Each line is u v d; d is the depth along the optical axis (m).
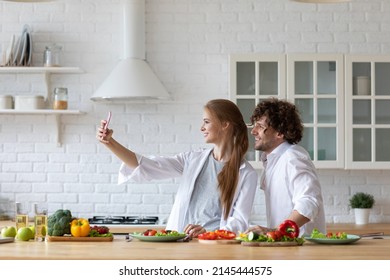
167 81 6.34
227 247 3.20
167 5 6.34
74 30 6.37
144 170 4.19
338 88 6.00
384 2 6.34
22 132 6.37
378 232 5.77
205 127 4.12
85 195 6.34
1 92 6.37
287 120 3.96
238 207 3.96
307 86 6.02
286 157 3.86
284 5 6.34
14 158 6.36
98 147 6.35
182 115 6.34
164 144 6.34
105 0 6.37
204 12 6.35
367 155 6.00
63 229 3.59
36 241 3.59
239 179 4.00
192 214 4.05
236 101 6.00
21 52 6.18
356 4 6.34
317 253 2.94
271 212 3.93
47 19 6.37
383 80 6.04
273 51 6.32
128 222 5.98
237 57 6.00
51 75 6.36
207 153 4.16
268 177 3.96
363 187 6.35
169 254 2.89
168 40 6.34
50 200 6.34
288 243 3.26
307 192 3.72
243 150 4.09
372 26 6.33
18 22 6.36
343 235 3.41
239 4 6.34
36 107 6.07
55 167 6.35
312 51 6.32
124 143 6.34
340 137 5.98
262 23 6.33
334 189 6.35
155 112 6.35
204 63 6.34
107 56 6.36
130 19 6.19
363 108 6.02
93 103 6.36
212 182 4.09
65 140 6.35
